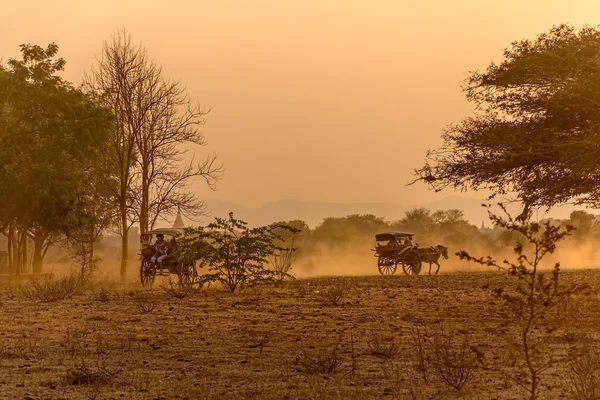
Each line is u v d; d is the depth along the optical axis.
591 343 40.94
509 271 25.70
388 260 119.06
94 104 124.69
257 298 71.38
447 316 55.47
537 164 54.31
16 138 114.06
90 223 120.56
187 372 34.69
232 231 81.81
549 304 26.05
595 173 52.72
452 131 55.78
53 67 121.25
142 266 97.44
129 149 132.62
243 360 37.72
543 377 32.88
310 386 31.38
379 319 54.44
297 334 46.91
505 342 41.94
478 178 54.56
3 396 29.86
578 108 51.72
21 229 130.38
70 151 118.75
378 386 31.61
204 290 81.69
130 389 31.06
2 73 117.81
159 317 56.50
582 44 51.81
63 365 36.47
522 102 53.47
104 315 58.00
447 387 31.39
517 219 25.08
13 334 47.44
